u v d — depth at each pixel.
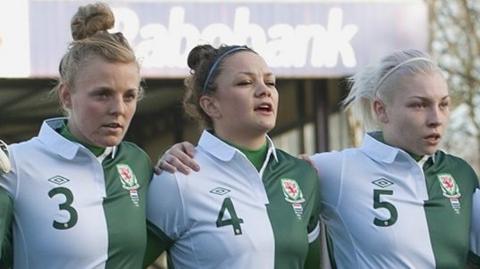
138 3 31.70
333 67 32.75
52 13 31.11
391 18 33.03
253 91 15.08
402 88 15.55
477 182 16.52
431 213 15.74
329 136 36.62
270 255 14.84
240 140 15.38
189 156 15.49
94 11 15.22
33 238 14.13
